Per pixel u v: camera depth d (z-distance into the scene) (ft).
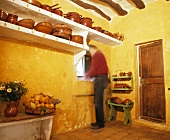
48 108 6.48
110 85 12.25
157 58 10.18
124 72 11.46
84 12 10.85
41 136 7.49
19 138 6.88
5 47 6.81
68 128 8.86
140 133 8.39
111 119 11.49
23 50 7.37
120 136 7.85
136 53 11.51
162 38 9.79
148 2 10.73
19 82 6.20
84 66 10.64
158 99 9.90
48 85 8.16
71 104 9.16
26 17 7.47
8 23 5.95
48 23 7.29
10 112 5.72
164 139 7.46
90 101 10.36
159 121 9.72
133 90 10.98
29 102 6.42
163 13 9.93
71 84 9.28
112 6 10.82
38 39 7.28
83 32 9.23
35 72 7.70
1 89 5.41
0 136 6.33
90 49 10.01
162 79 9.75
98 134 8.18
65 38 7.91
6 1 6.13
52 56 8.50
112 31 12.82
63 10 9.45
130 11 11.78
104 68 9.50
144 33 10.76
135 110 10.75
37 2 7.07
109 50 12.60
